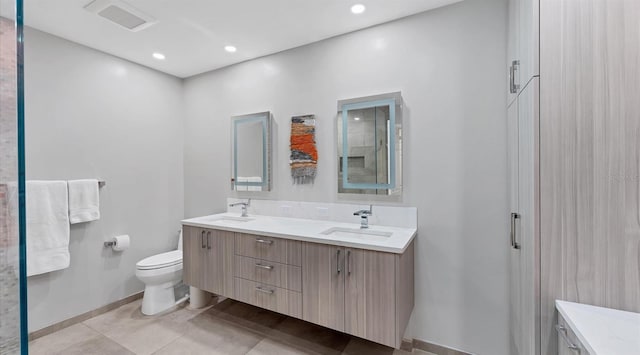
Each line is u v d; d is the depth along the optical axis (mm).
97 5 1962
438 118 2043
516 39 1543
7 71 505
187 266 2568
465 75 1959
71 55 2479
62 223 2314
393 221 2189
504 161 1841
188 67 3102
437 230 2047
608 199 1094
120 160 2824
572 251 1143
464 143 1962
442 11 2023
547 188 1178
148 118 3078
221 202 3143
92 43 2529
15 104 512
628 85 1069
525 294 1372
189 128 3375
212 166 3205
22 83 514
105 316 2580
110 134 2748
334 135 2457
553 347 1175
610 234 1092
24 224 521
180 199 3387
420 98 2102
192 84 3344
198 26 2268
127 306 2795
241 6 1999
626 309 1072
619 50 1079
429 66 2070
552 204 1170
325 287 1881
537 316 1199
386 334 1678
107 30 2307
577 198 1135
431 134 2066
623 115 1077
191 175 3369
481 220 1908
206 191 3254
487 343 1886
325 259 1880
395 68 2191
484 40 1899
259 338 2215
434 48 2053
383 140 2215
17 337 515
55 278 2346
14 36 508
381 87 2242
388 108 2191
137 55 2791
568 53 1143
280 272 2062
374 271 1711
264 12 2078
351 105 2338
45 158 2312
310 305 1941
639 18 1059
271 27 2291
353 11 2072
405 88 2154
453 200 1996
